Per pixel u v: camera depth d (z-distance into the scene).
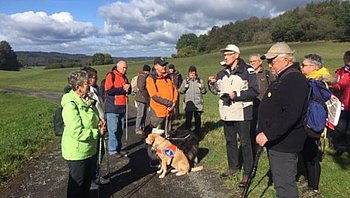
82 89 4.81
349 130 8.27
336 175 6.38
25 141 10.05
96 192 6.11
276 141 4.16
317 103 4.23
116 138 8.49
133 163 7.80
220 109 6.43
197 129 10.09
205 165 7.46
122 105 8.42
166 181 6.57
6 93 40.75
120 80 8.34
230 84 6.17
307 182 5.84
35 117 16.69
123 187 6.31
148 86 7.88
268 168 6.77
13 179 6.93
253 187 5.94
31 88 47.09
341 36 85.31
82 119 4.80
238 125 6.14
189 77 10.01
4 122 16.72
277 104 4.04
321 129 4.17
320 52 67.31
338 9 94.88
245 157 6.07
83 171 4.94
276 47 4.20
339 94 7.89
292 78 4.00
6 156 8.23
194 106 9.88
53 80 61.97
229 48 6.20
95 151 5.10
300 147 4.16
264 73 7.71
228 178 6.48
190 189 6.12
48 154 8.89
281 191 4.21
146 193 6.01
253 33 110.12
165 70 7.87
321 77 5.48
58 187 6.44
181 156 6.89
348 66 7.85
